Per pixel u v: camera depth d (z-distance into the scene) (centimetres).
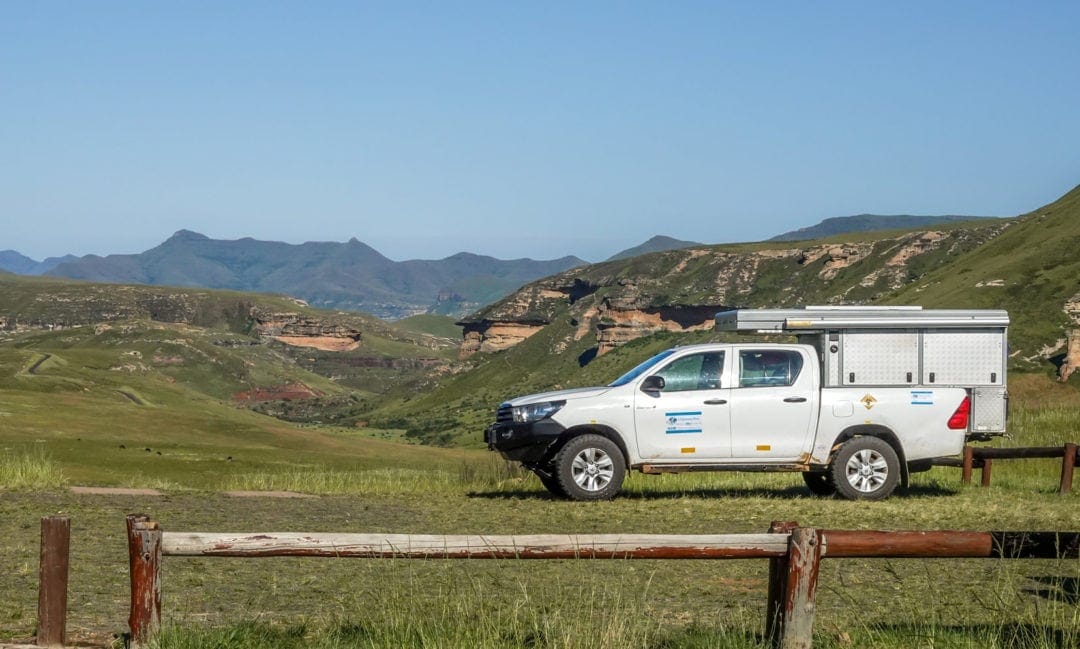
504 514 1253
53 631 560
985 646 593
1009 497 1470
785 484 1662
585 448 1393
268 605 721
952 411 1431
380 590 742
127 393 19262
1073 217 15175
